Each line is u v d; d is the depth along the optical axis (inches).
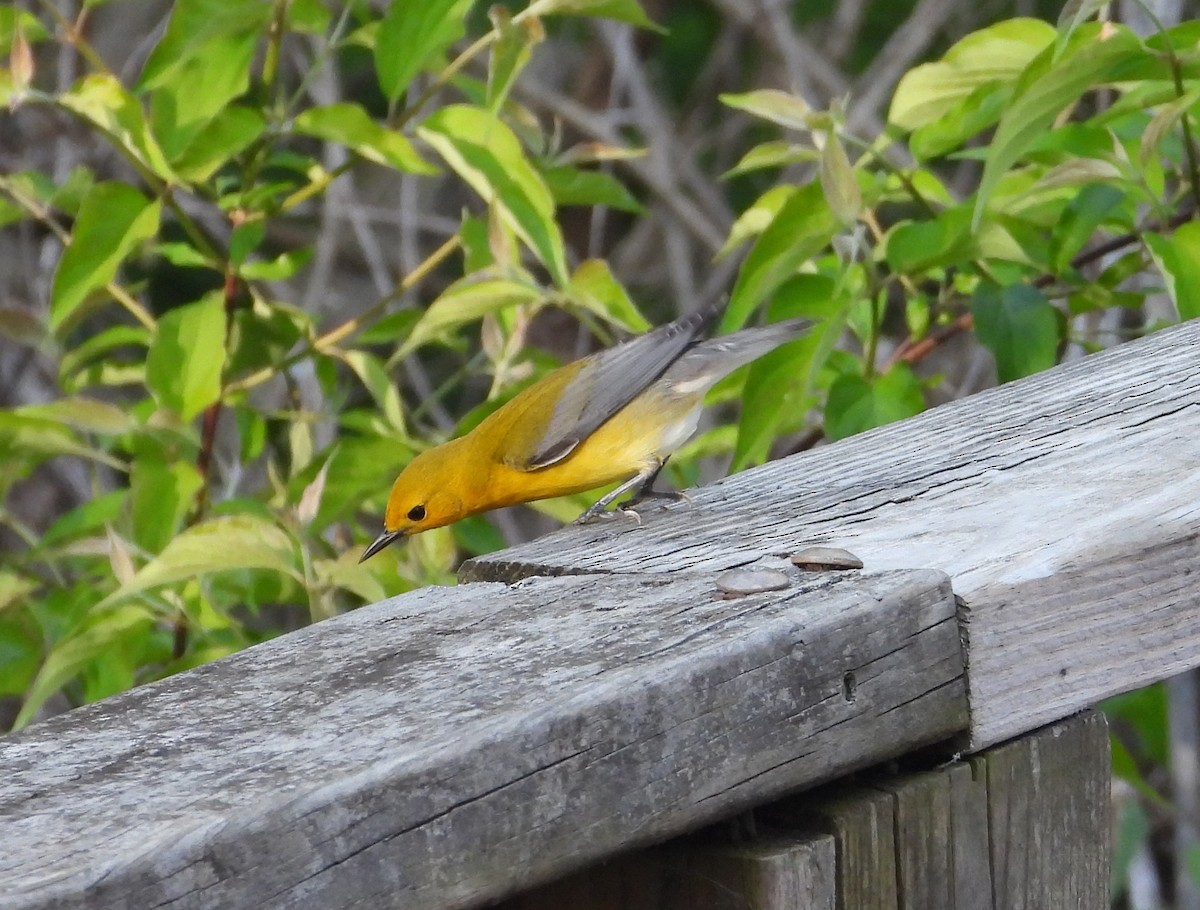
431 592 225.6
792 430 405.7
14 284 626.8
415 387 645.9
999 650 209.8
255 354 386.0
